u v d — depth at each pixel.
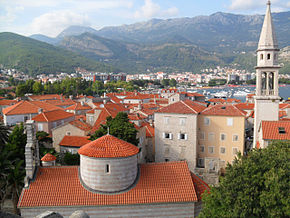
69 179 35.53
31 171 35.25
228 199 28.50
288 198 26.44
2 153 44.53
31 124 36.31
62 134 77.56
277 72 61.78
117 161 33.44
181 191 34.75
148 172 36.84
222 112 75.19
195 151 74.00
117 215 33.16
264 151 34.88
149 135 86.38
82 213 19.88
